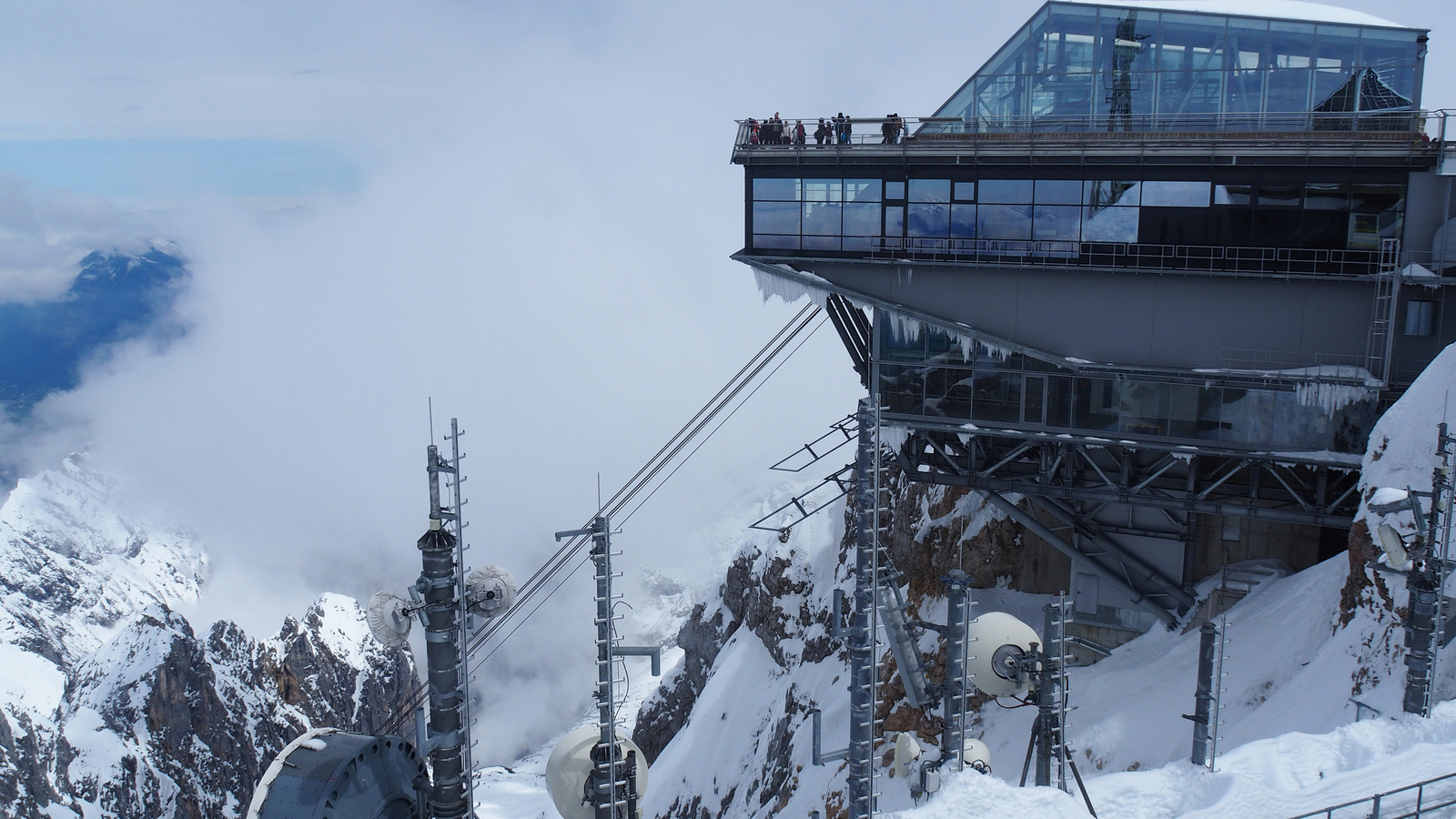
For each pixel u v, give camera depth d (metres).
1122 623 48.34
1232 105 40.19
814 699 68.75
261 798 16.11
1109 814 24.91
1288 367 40.19
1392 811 21.91
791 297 45.22
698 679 102.19
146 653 154.00
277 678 181.38
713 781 76.50
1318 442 39.62
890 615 23.27
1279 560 45.53
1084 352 42.25
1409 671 27.72
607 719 19.94
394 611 17.12
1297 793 24.28
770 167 44.44
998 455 46.41
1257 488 41.97
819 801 55.78
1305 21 39.28
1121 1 40.97
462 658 17.67
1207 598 45.97
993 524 54.62
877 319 44.94
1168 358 41.38
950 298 43.34
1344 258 39.03
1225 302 40.44
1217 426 40.84
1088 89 41.44
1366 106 39.19
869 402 21.42
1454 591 31.92
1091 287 41.78
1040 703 24.47
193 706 154.25
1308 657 38.75
